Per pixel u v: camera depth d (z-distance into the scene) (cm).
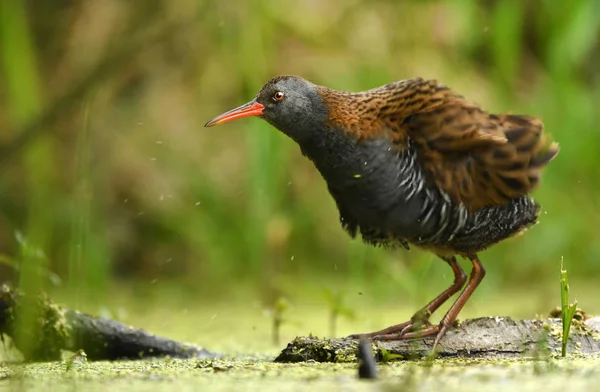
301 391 573
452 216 777
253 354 833
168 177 1412
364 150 779
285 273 1343
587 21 1377
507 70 1405
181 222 1383
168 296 1269
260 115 823
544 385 576
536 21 1516
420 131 776
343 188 800
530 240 1338
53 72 1477
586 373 614
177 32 1439
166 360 779
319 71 1435
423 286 1117
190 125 1448
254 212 1259
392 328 771
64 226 1310
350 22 1487
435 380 595
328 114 789
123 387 603
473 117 781
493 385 578
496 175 775
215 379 623
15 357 834
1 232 1341
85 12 1495
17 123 1066
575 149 1390
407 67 1452
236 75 1466
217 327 1027
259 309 1166
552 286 1285
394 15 1494
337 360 703
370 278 1277
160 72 1480
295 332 988
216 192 1394
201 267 1364
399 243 814
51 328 795
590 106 1420
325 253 1373
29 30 1473
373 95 786
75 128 1406
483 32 1481
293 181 1389
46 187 1051
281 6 1484
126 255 1389
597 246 1358
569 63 1400
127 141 1427
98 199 1375
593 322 757
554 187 1374
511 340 733
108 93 1450
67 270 1295
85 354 785
